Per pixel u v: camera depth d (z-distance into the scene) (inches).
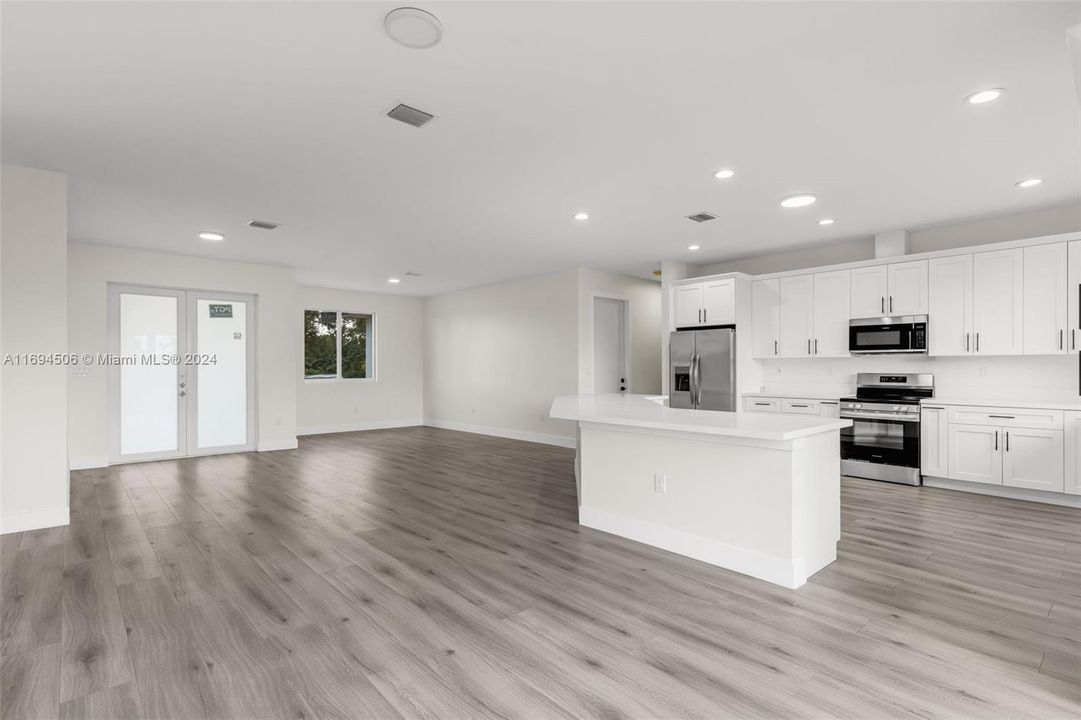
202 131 114.3
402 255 239.6
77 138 117.7
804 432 105.3
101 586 106.0
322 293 336.2
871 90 97.4
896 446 192.1
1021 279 169.2
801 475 107.6
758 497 109.5
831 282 211.0
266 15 76.2
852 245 215.3
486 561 119.5
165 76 92.8
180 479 203.5
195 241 213.0
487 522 148.9
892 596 100.7
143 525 145.9
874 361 211.3
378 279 304.8
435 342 369.7
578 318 273.0
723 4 74.1
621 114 107.1
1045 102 101.2
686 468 122.3
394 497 177.0
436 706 69.2
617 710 68.2
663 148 123.4
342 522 149.1
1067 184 145.9
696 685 73.3
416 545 130.2
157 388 242.1
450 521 149.9
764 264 241.0
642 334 307.4
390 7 74.7
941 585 105.4
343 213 173.8
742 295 227.6
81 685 73.7
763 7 74.7
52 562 118.4
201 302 252.4
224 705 69.5
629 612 94.9
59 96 99.3
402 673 76.6
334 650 82.7
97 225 188.2
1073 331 160.1
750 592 102.7
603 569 114.6
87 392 219.9
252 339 267.1
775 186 148.6
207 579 109.6
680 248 225.8
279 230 195.2
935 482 187.5
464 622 91.5
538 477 207.8
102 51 85.0
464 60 88.0
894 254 195.8
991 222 182.4
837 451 120.2
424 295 370.9
